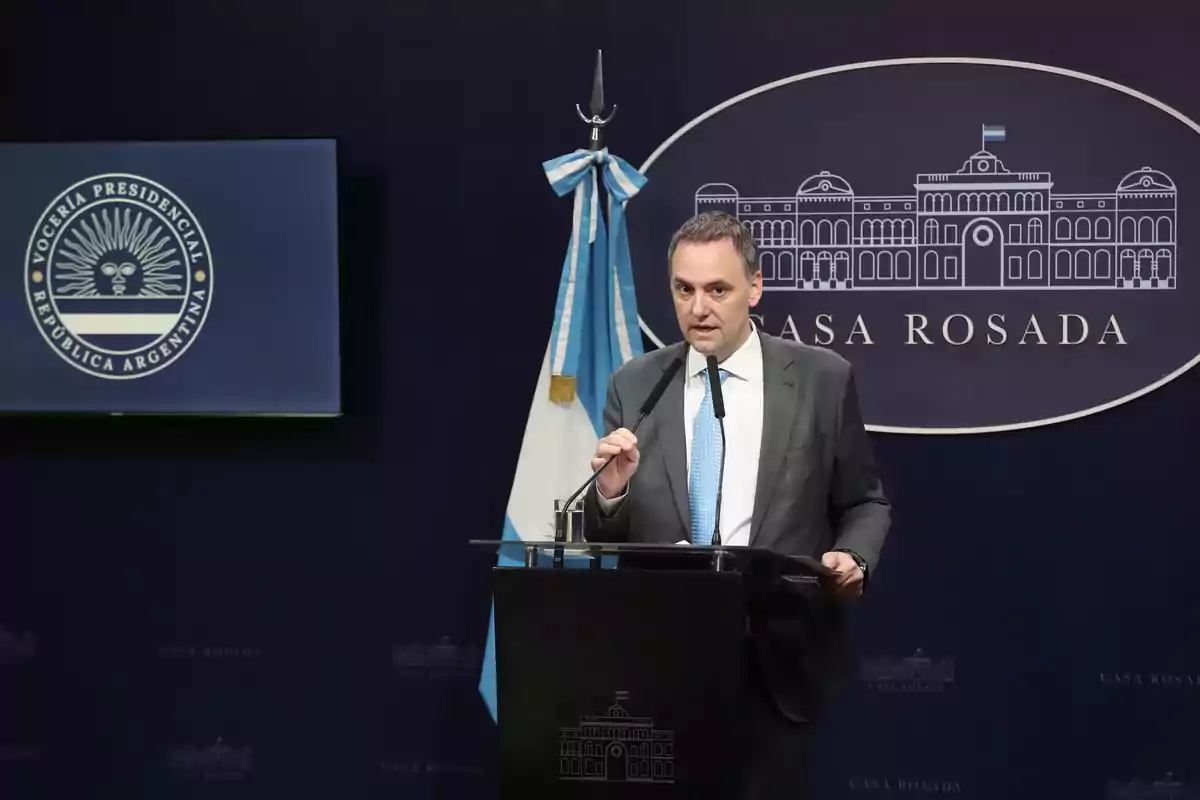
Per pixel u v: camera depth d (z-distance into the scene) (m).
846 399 4.07
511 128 5.95
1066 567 5.71
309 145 5.85
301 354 5.87
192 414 5.92
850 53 5.79
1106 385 5.69
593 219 5.43
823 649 3.61
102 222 5.95
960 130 5.73
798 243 5.79
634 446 3.53
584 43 5.92
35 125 6.08
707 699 3.15
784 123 5.79
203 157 5.91
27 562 6.07
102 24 6.07
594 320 5.49
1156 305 5.67
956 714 5.73
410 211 5.98
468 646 5.94
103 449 6.07
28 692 6.05
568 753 3.22
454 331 5.97
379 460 5.99
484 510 5.95
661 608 3.18
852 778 5.76
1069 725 5.69
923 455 5.78
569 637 3.22
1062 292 5.71
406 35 5.99
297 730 5.99
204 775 6.01
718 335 3.89
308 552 6.00
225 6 6.03
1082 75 5.67
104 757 6.04
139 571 6.04
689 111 5.87
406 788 5.95
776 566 3.30
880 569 5.77
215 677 6.02
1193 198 5.66
